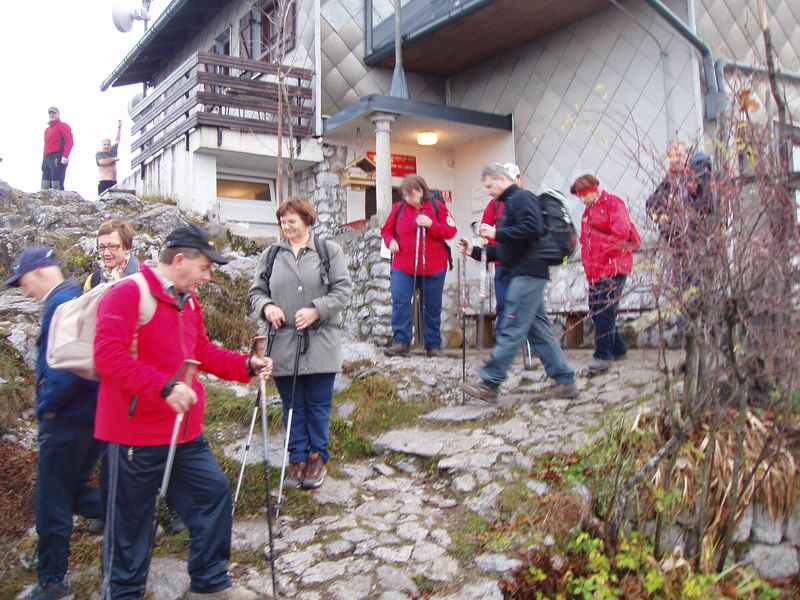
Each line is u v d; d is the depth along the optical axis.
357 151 10.98
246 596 3.30
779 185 3.84
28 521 4.11
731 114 4.16
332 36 10.87
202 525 3.27
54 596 3.42
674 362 6.07
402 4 10.98
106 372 2.97
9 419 4.76
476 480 4.41
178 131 10.64
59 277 3.73
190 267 3.24
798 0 9.08
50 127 12.35
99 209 8.70
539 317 5.52
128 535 3.13
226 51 13.76
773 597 3.88
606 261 5.95
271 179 11.45
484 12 9.08
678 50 8.26
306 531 4.02
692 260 3.93
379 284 8.10
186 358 3.29
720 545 4.00
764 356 3.93
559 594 3.59
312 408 4.50
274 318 4.32
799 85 8.81
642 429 4.43
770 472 4.10
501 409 5.56
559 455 4.55
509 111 10.50
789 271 3.80
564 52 9.66
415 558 3.72
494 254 6.07
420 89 11.48
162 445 3.15
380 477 4.74
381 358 6.81
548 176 9.84
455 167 11.34
